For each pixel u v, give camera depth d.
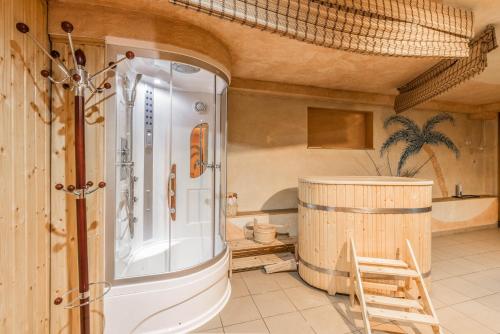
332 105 4.05
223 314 2.17
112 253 1.81
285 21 1.61
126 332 1.83
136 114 2.84
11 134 1.34
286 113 3.81
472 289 2.56
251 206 3.66
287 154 3.82
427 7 1.85
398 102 3.84
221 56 2.31
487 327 1.97
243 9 1.50
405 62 2.83
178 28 1.95
